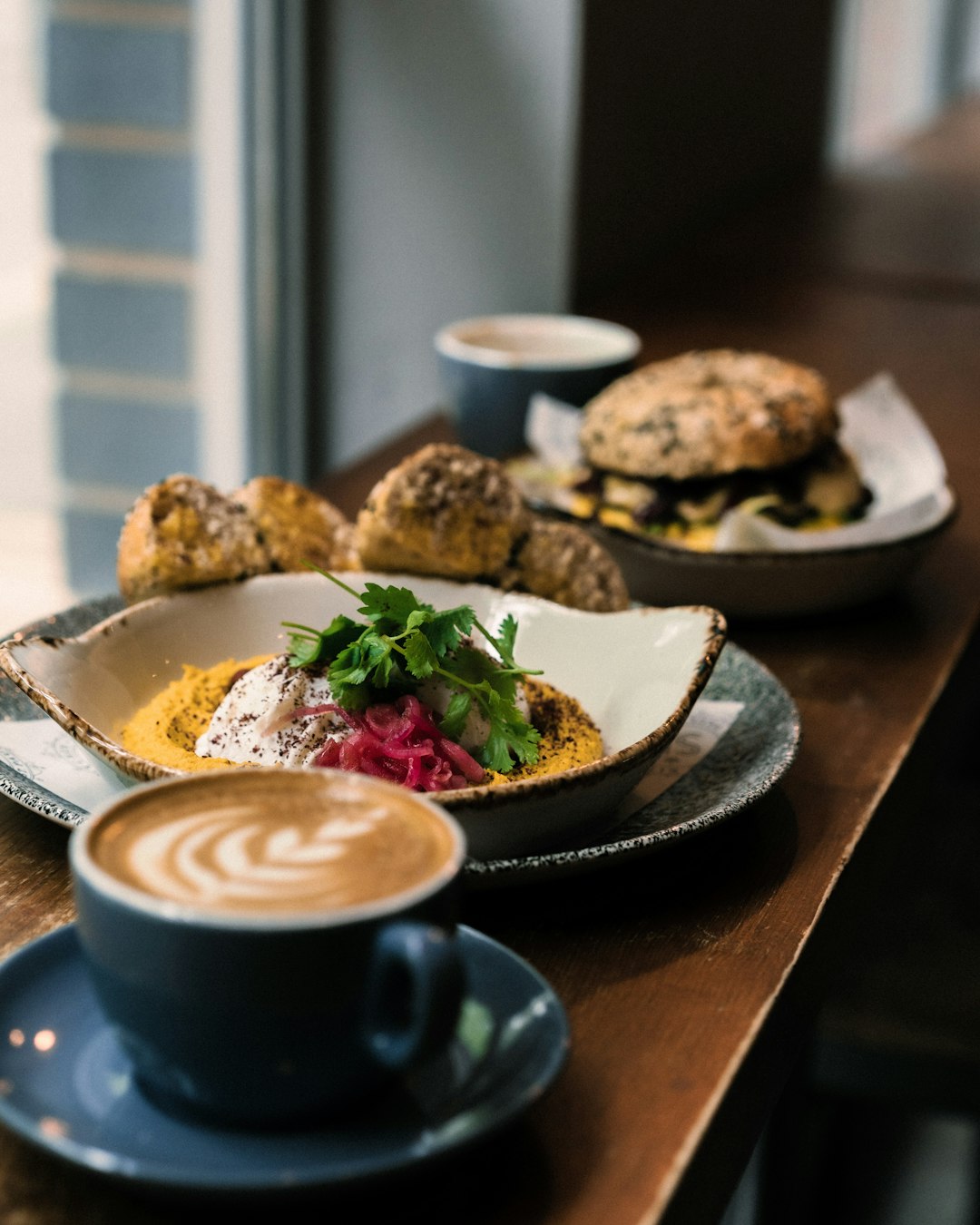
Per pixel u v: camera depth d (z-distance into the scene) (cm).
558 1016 76
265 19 161
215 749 90
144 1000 66
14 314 153
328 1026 66
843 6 285
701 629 94
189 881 68
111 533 162
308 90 169
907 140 306
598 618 97
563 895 90
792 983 87
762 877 92
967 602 117
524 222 169
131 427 161
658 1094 81
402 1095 72
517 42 165
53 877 89
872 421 125
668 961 87
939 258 201
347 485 129
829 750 101
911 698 107
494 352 141
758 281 185
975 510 130
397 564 99
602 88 171
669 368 122
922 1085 133
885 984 137
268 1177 65
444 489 99
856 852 94
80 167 153
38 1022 76
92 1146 68
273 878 68
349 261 174
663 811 92
